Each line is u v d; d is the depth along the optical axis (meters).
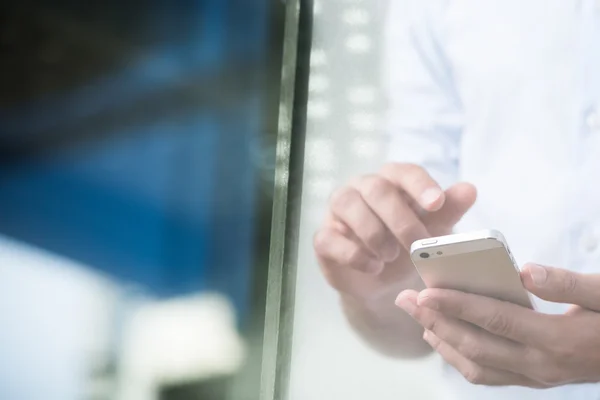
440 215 0.72
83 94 1.65
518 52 0.80
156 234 1.57
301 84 0.88
